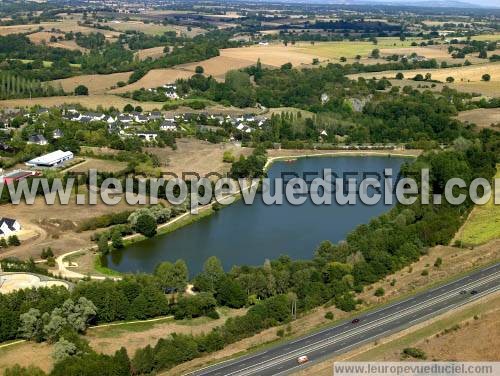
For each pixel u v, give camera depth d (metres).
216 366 134.62
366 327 149.50
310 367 132.62
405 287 170.88
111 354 138.50
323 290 166.88
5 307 150.00
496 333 141.38
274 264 181.75
